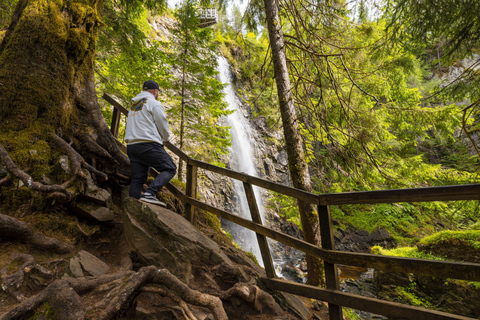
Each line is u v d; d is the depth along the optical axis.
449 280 5.95
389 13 5.25
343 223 12.50
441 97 5.30
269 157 17.53
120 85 7.84
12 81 2.67
